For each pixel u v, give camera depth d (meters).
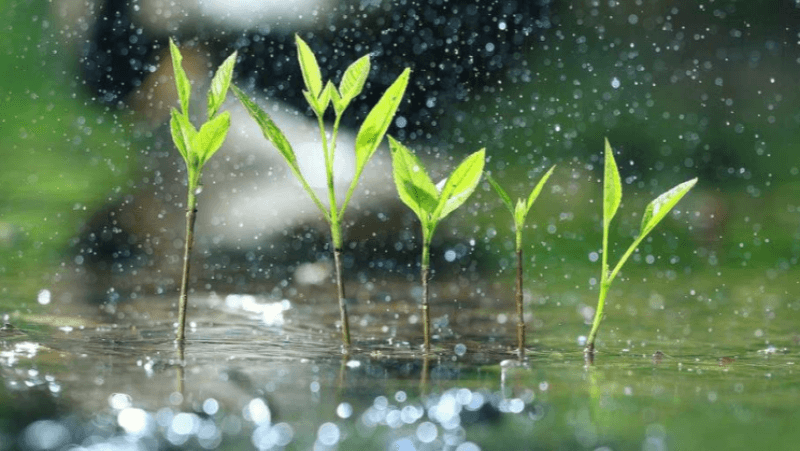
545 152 9.58
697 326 3.97
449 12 8.89
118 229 6.49
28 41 11.56
